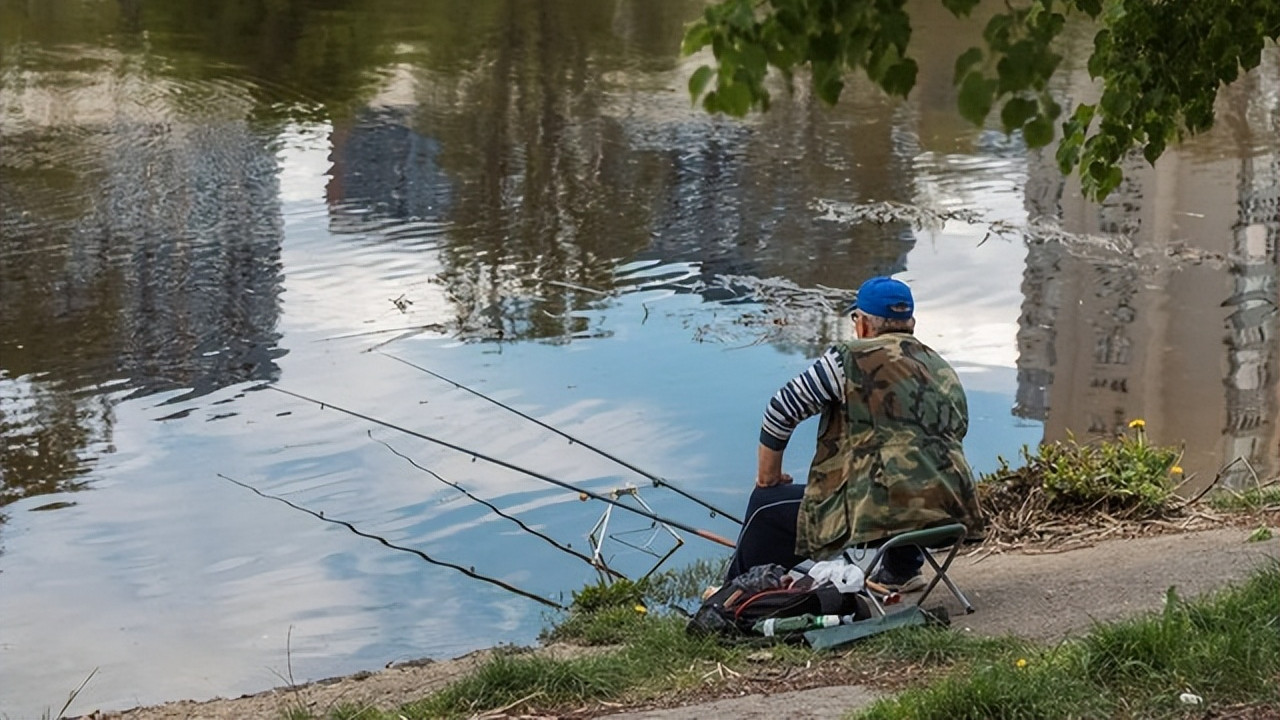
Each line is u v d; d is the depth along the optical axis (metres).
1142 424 24.72
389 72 73.50
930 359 16.42
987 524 21.14
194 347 34.16
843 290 40.06
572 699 14.64
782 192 51.78
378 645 19.61
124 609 20.95
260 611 20.66
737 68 8.75
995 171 54.81
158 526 23.95
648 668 15.41
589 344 34.59
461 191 51.19
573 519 24.22
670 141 60.03
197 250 42.75
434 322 36.47
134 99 63.88
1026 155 57.31
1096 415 32.16
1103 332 36.44
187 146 56.12
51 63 71.12
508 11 96.00
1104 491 21.28
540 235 45.62
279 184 51.19
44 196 48.28
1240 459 28.84
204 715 16.72
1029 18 8.81
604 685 14.83
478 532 23.58
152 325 35.91
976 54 8.83
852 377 16.19
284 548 23.02
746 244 44.84
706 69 8.82
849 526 16.06
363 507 24.81
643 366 32.84
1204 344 36.53
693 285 40.25
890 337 16.44
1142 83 12.27
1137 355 35.28
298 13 91.94
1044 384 32.84
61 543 23.36
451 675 17.19
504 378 32.06
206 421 29.23
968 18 8.88
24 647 19.72
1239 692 12.36
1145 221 47.97
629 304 38.28
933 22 85.62
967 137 60.38
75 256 42.03
